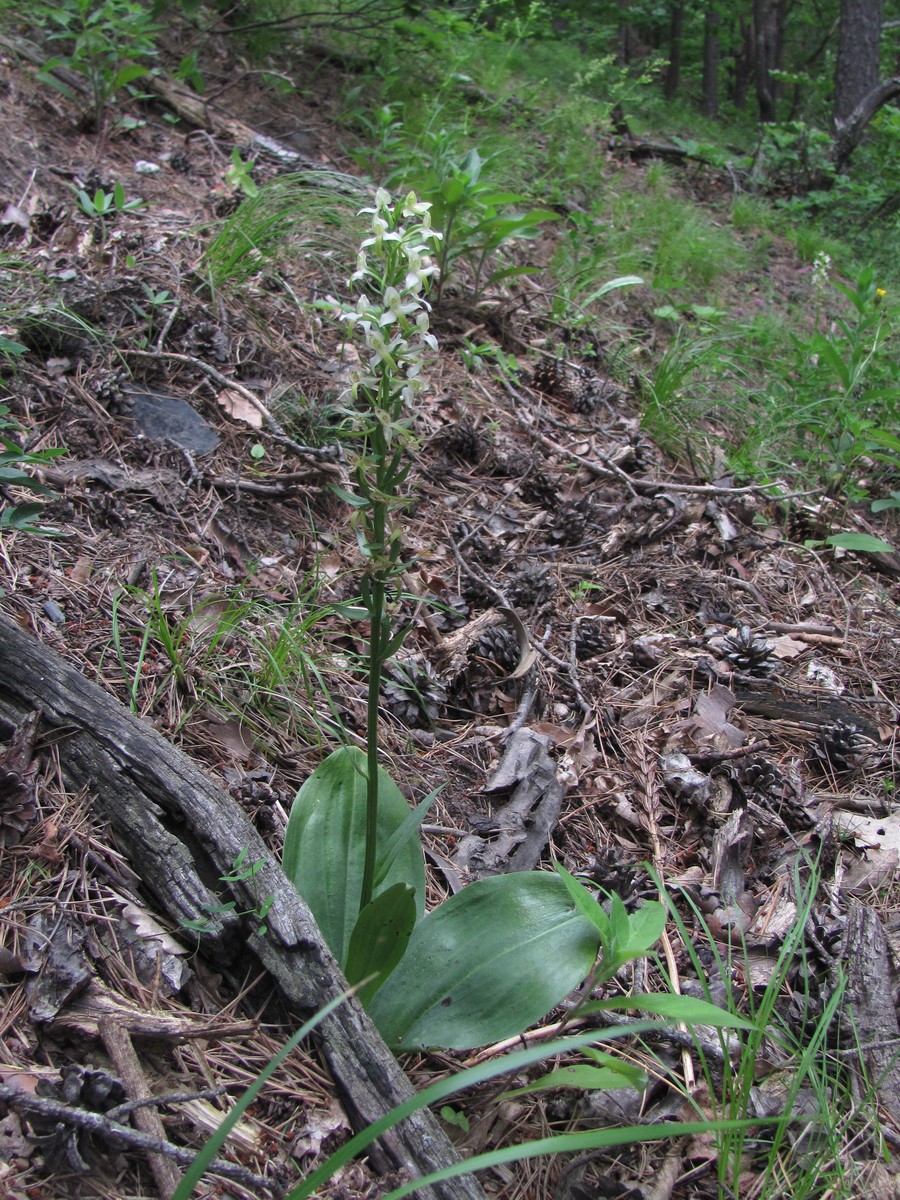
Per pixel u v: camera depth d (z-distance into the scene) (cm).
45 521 319
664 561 416
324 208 505
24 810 211
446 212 497
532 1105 206
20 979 185
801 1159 200
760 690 355
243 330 431
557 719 324
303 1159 174
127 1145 164
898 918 267
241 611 290
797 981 246
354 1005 192
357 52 763
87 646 277
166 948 198
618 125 991
